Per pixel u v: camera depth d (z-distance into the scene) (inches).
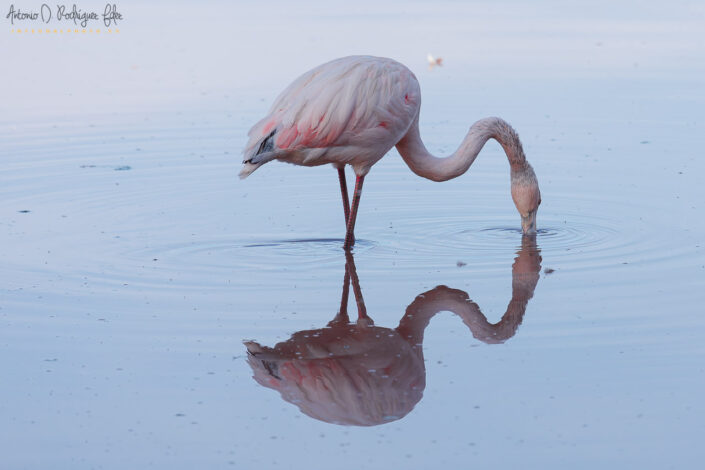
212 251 443.5
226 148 636.1
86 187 551.5
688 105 712.4
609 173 562.9
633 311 359.3
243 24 1061.1
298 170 606.5
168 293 386.3
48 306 371.2
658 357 317.4
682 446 260.7
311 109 419.8
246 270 416.5
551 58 893.8
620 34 1010.7
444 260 430.6
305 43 938.7
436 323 353.7
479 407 285.4
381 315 362.0
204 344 334.6
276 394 296.7
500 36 1002.7
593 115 691.4
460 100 739.4
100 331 346.3
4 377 308.2
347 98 423.8
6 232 469.1
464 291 387.2
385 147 445.7
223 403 290.4
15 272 411.2
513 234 471.2
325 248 450.0
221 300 378.3
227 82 807.7
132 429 274.7
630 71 833.5
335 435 270.8
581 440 265.1
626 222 478.9
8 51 946.1
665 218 481.4
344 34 986.1
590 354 321.1
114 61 901.2
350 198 543.2
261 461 257.1
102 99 768.9
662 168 568.1
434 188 562.3
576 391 293.9
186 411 285.4
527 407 284.5
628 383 298.7
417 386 300.5
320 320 357.4
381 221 498.0
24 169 586.9
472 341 335.9
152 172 584.4
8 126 691.4
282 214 509.0
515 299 376.5
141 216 499.8
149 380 306.0
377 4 1219.9
